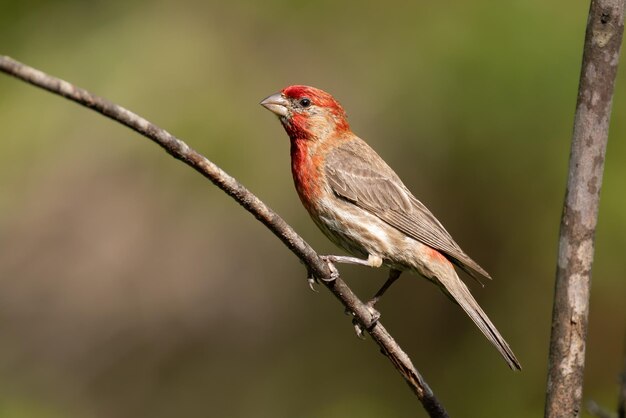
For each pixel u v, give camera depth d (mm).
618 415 6004
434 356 13273
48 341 13422
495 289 12867
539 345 12539
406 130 12633
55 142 12516
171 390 13547
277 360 13633
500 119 12203
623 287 12133
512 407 12562
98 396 13375
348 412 13250
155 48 12414
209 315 13617
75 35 12539
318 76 12797
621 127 11938
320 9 13086
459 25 12438
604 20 5102
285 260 13609
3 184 12648
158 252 13484
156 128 4996
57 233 13312
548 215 12438
